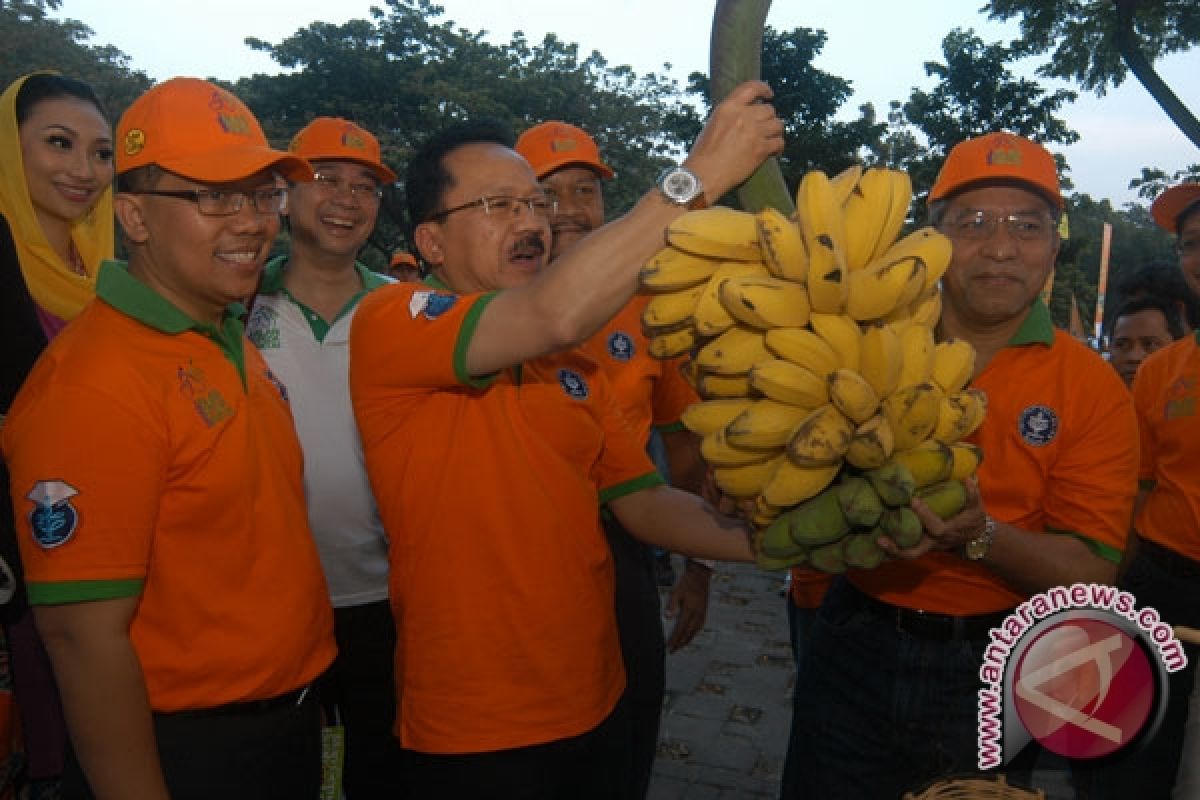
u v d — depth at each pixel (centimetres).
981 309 220
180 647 176
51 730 228
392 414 191
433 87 2520
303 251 306
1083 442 216
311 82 2591
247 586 182
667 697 457
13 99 270
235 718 181
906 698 223
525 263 206
